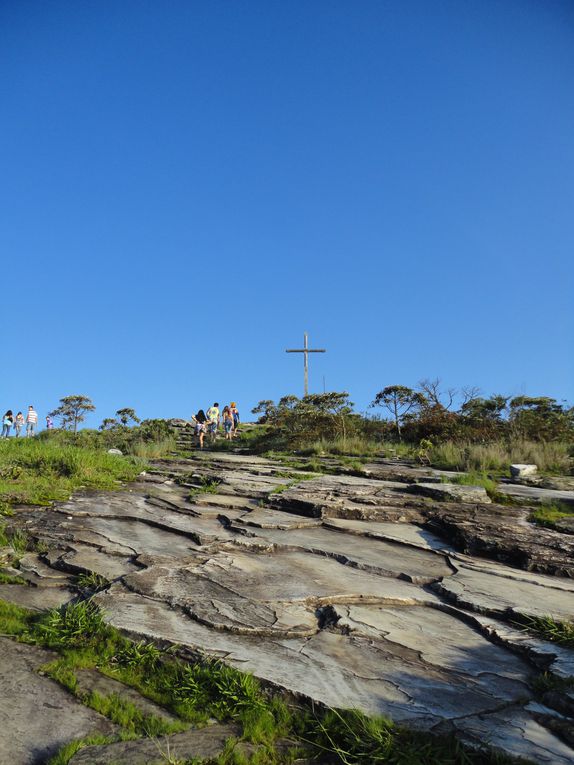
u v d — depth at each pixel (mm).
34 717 4289
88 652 5297
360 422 23156
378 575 7250
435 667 5055
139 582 6617
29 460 13133
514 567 7574
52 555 7711
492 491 10789
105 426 28859
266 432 23062
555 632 5547
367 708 4336
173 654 5152
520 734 4066
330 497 10383
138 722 4309
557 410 20984
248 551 8039
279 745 4102
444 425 20375
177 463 15656
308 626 5730
